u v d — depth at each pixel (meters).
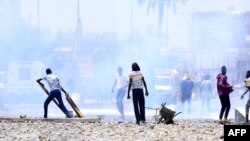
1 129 47.03
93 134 43.44
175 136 41.69
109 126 49.53
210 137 41.09
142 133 43.78
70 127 48.59
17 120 55.25
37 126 49.50
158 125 50.47
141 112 52.81
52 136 42.19
